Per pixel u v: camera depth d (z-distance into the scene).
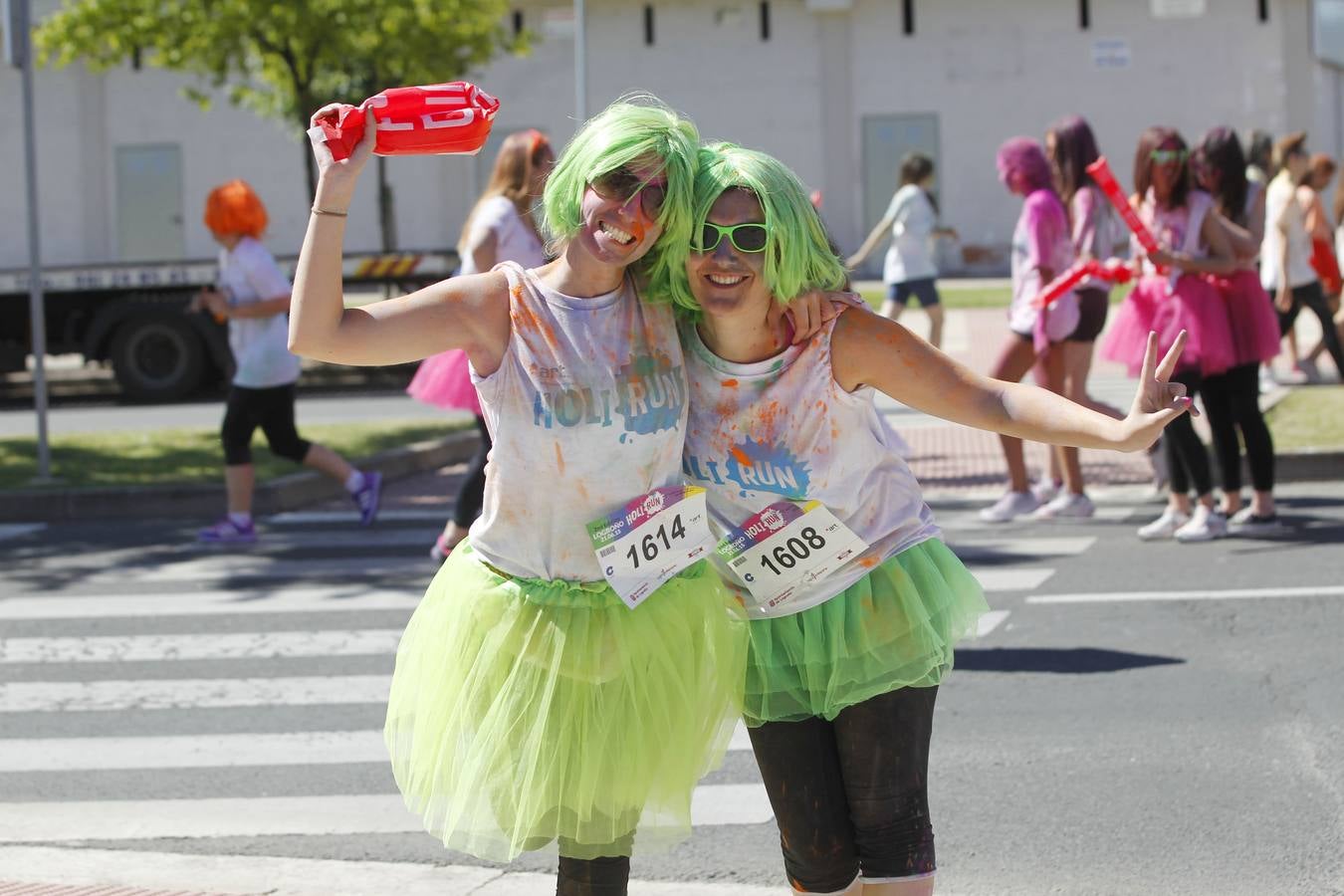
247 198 9.38
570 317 3.12
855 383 3.27
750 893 4.39
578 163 3.06
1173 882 4.35
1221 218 8.13
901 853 3.34
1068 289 8.36
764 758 3.46
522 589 3.17
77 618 7.91
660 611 3.18
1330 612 6.98
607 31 32.00
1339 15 30.67
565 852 3.26
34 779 5.53
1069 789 5.05
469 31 22.84
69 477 11.60
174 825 5.02
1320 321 13.41
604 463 3.12
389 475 12.34
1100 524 9.31
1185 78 30.95
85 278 18.39
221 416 16.48
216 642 7.37
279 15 21.08
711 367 3.24
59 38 22.39
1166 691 6.00
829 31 31.58
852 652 3.31
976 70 31.38
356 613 7.88
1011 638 6.84
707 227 3.10
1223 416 8.72
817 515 3.27
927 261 14.01
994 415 3.22
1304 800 4.89
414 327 3.07
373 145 3.00
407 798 3.36
